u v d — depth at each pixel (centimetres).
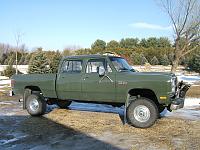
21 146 699
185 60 5856
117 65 956
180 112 1154
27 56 6350
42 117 1051
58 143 722
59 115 1077
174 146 693
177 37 1933
